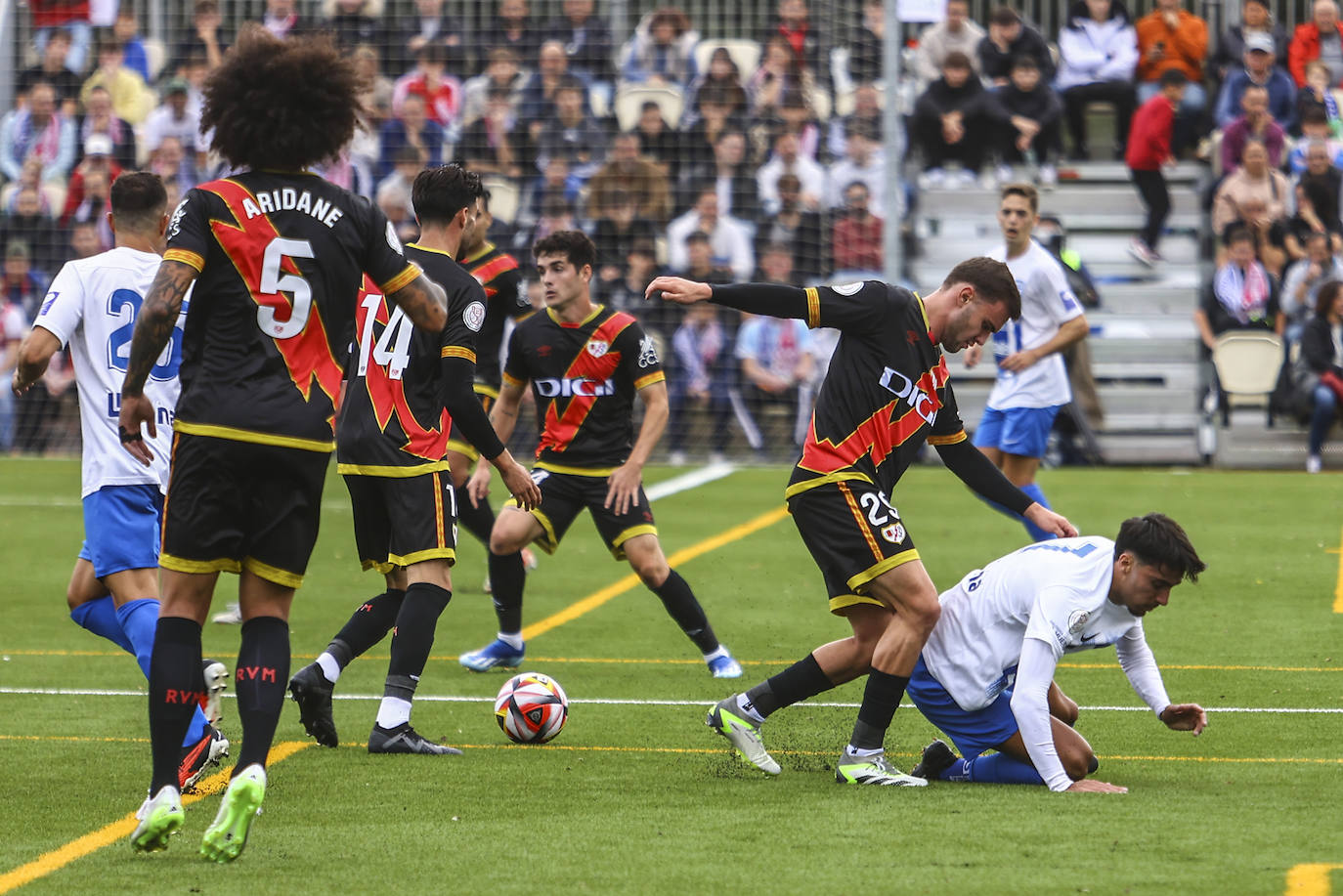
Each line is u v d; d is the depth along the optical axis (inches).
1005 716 485.1
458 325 531.5
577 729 574.9
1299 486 1391.5
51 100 1738.4
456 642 761.0
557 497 684.1
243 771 384.2
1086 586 469.1
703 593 903.1
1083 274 1567.4
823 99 1800.0
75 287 517.7
